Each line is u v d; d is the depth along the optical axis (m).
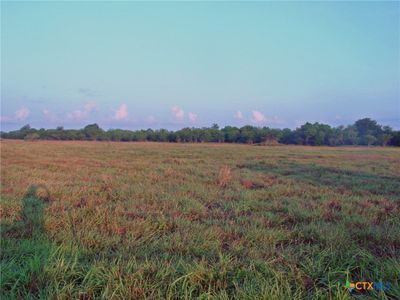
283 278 3.16
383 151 34.31
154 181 9.60
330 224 5.11
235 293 2.90
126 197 7.00
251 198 7.16
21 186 8.02
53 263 3.17
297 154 25.89
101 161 16.22
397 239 4.34
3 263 3.24
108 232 4.54
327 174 12.10
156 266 3.31
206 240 4.19
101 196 6.99
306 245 4.18
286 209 6.14
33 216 5.08
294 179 10.59
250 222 5.20
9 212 5.45
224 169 10.95
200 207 6.13
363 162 18.25
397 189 8.90
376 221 5.50
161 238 4.32
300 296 2.80
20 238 4.25
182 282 3.03
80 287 2.93
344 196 7.53
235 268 3.37
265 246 4.05
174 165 14.58
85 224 4.76
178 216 5.48
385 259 3.66
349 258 3.61
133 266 3.28
